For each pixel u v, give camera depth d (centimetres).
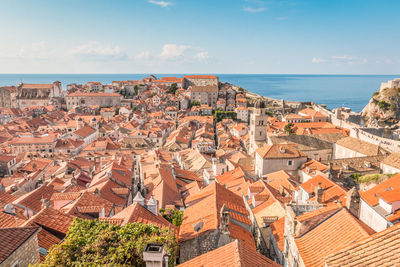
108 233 2634
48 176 8650
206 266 2162
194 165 9600
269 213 4534
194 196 4869
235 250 2138
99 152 13325
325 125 15150
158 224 3581
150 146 15250
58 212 3575
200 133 16962
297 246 2733
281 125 16762
